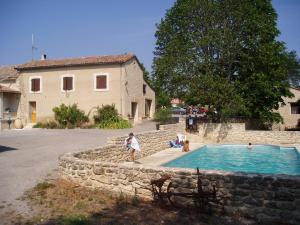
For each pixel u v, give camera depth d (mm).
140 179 9523
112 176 9992
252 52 26406
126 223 7441
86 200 9078
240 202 8219
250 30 25969
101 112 31797
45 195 9422
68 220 7434
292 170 17703
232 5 25531
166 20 28453
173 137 24438
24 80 35469
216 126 27047
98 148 13875
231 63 27016
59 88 34125
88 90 33125
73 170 10805
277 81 28375
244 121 31016
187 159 20219
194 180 8797
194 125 28078
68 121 32281
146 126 32156
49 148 18391
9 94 35438
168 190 8852
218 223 7621
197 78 25531
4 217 7684
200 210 8352
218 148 24719
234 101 25547
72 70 33688
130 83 33812
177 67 26234
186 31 27297
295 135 25062
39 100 34875
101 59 33344
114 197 9430
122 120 31203
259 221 7895
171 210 8453
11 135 25141
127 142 16656
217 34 25625
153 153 20406
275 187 7871
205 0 26078
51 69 34438
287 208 7738
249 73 27688
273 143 25562
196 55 26359
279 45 27891
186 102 27891
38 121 34875
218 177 8484
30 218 7629
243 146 25078
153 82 28125
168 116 36719
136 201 9008
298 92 35062
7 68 39688
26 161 14531
